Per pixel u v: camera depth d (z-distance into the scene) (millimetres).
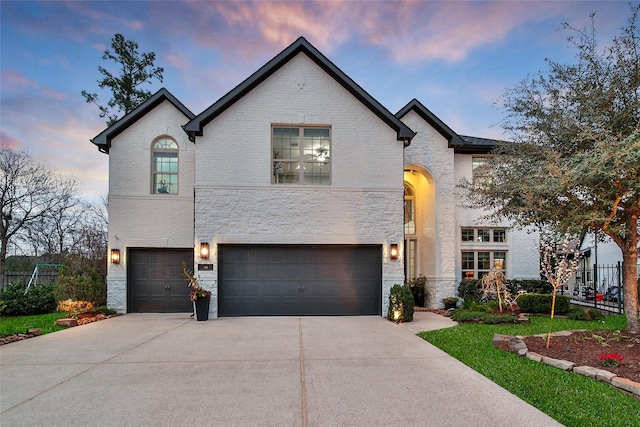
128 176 11586
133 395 4242
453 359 5770
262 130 10617
